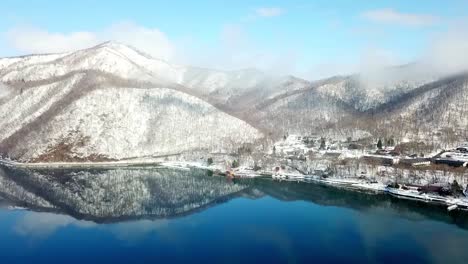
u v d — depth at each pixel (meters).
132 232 144.25
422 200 181.62
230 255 121.88
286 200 189.00
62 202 188.12
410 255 119.94
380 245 128.12
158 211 172.50
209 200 190.62
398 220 154.50
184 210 173.88
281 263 115.94
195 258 119.94
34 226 152.25
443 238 134.25
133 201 189.75
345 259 117.88
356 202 183.00
